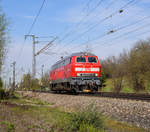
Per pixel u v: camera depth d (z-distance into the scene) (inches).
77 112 374.3
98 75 944.3
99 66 950.4
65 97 910.4
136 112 460.4
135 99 645.9
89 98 756.0
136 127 361.7
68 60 1006.4
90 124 347.9
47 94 1250.6
